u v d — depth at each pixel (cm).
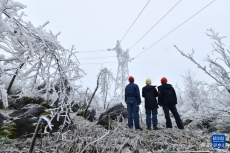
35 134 96
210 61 431
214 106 471
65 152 173
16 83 646
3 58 188
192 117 565
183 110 860
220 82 418
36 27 221
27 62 231
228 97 501
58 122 308
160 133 355
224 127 384
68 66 284
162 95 477
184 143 264
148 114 457
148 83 502
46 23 234
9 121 273
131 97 453
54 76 261
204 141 289
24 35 189
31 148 94
